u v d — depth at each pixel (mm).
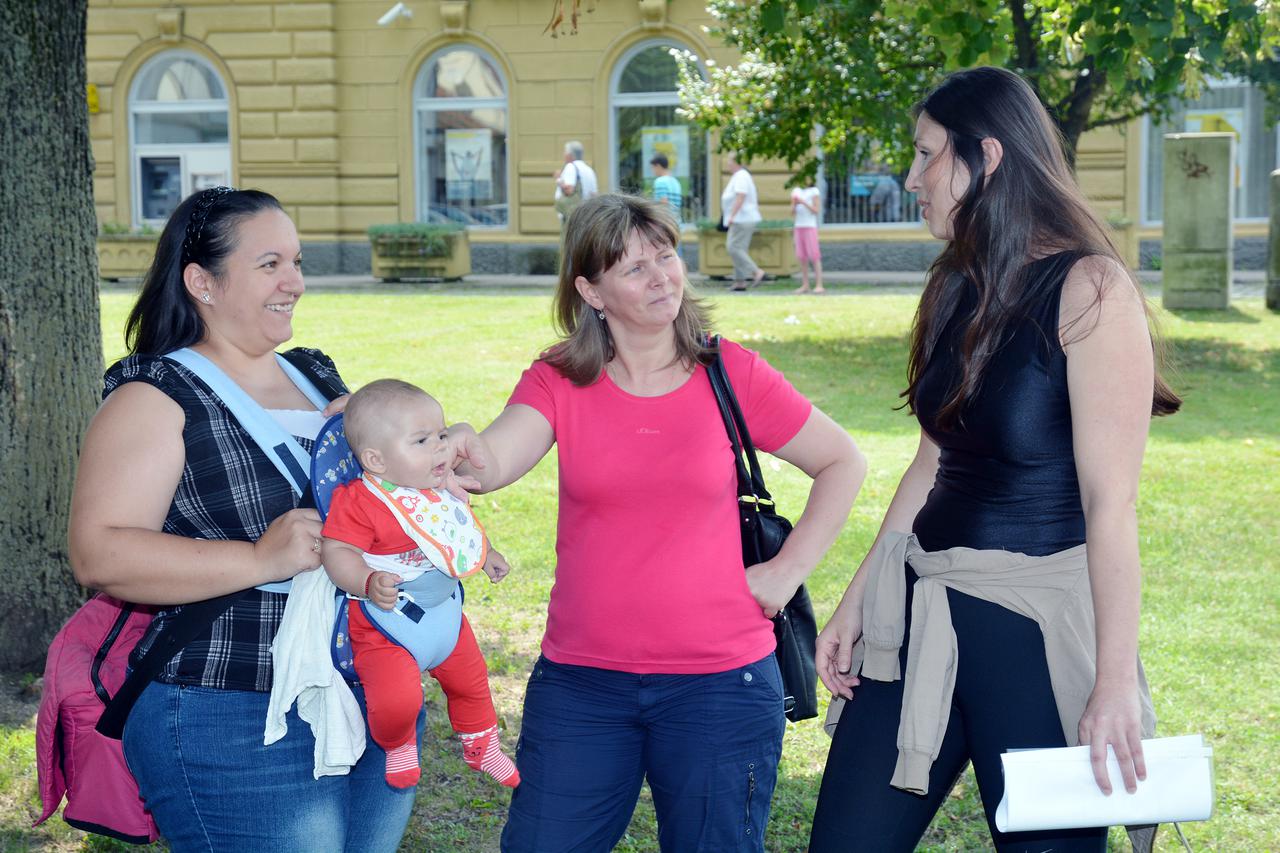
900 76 12023
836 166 14273
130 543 2346
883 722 2717
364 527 2375
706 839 2635
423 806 4102
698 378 2658
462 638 2631
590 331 2643
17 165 4699
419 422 2377
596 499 2590
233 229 2502
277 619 2451
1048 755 2264
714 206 21484
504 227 22406
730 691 2598
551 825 2637
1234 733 4441
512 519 7133
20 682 4777
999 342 2465
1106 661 2312
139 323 2605
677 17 21000
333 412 2600
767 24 6699
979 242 2500
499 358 11875
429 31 21703
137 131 22750
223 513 2443
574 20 6672
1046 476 2486
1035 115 2535
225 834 2443
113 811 2584
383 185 22219
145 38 22172
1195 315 14391
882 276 20531
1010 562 2494
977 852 3826
